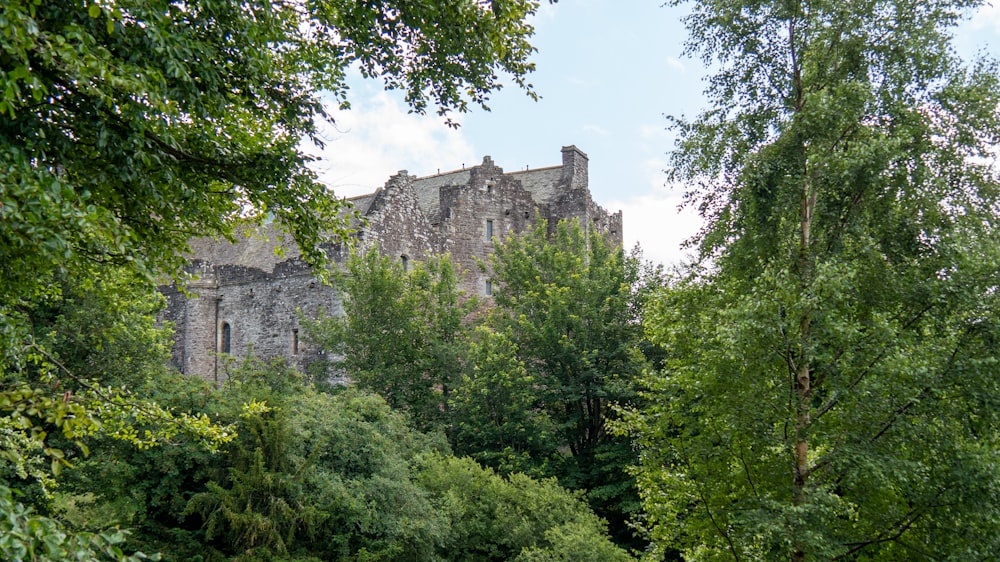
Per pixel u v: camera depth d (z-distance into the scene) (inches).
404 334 1546.5
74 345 959.6
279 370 1336.1
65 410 309.9
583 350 1539.1
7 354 425.7
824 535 560.7
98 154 430.6
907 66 639.8
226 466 1050.7
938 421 580.4
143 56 395.5
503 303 1691.7
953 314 598.5
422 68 582.6
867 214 643.5
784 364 652.7
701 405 671.8
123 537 262.8
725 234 681.6
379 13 546.0
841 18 654.5
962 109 626.8
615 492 1375.5
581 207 2081.7
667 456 702.5
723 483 676.7
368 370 1514.5
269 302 1733.5
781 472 633.6
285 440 1061.1
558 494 1246.3
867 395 587.8
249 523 973.2
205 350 1763.0
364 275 1563.7
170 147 460.4
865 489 602.9
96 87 377.4
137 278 487.8
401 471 1139.9
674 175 705.0
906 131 612.1
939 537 577.6
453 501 1168.8
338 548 1038.4
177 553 967.6
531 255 1755.7
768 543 572.7
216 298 1801.2
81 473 954.7
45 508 827.4
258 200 536.1
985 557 546.3
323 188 544.7
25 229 301.6
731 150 689.6
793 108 684.1
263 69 479.5
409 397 1525.6
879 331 563.2
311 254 566.6
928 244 630.5
